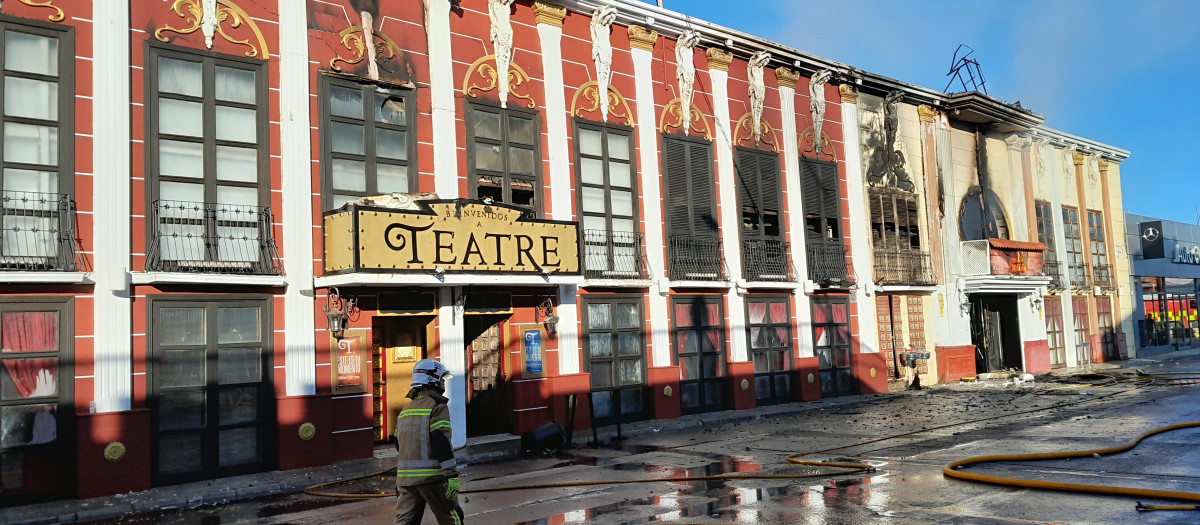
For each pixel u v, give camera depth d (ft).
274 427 45.32
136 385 41.42
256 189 46.47
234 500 39.06
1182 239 142.00
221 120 45.73
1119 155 124.67
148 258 42.45
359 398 48.57
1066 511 27.68
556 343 58.34
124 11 42.75
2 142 39.24
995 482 32.42
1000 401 69.05
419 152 52.90
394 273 47.01
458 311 52.75
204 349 43.68
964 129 96.37
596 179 61.93
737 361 68.49
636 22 65.67
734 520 28.71
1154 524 25.43
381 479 42.27
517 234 52.65
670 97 67.56
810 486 34.37
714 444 50.31
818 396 74.43
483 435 56.59
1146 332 130.00
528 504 33.17
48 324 39.47
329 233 47.80
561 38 61.16
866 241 81.71
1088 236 115.75
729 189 70.03
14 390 38.34
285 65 48.01
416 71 53.47
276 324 46.16
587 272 60.18
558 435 50.60
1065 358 107.55
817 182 77.71
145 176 42.96
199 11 45.57
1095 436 45.14
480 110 56.08
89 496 38.91
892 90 86.28
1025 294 99.66
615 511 31.07
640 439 54.70
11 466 37.88
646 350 63.41
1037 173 106.83
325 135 49.14
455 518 21.74
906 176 87.51
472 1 56.65
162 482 41.60
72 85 40.96
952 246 91.86
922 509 29.04
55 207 40.14
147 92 43.39
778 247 73.26
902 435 49.75
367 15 51.62
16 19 39.91
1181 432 45.24
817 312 76.48
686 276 65.87
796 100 77.10
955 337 90.99
